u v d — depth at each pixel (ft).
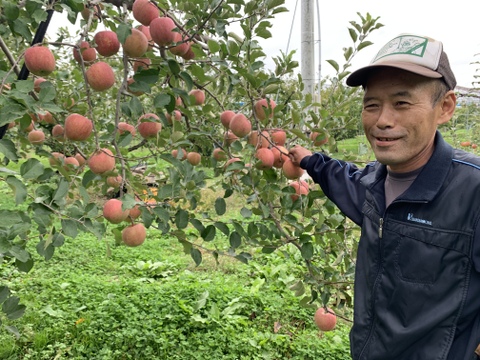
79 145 9.12
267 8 6.28
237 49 6.23
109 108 11.23
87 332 12.89
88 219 5.57
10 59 5.95
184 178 6.26
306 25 20.03
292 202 7.33
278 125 7.70
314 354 12.82
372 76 4.89
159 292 15.65
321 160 7.12
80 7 5.31
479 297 4.59
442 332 4.67
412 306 4.86
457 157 4.90
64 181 5.39
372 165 6.71
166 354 12.44
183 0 6.42
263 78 7.06
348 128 9.18
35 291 15.78
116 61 9.43
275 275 18.43
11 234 5.07
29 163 4.93
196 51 6.59
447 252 4.64
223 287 16.49
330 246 8.68
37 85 7.44
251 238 7.41
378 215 5.45
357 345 5.56
